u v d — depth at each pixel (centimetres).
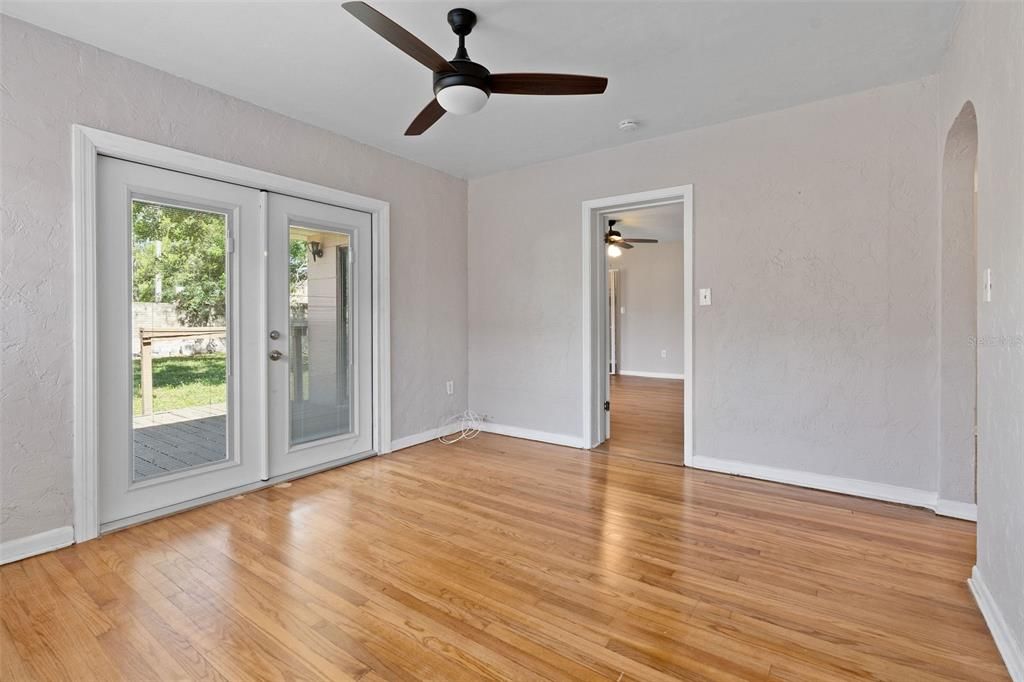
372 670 146
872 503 277
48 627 166
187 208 274
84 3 203
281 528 246
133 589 189
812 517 258
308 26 221
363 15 168
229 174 285
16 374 214
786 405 309
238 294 296
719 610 176
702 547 225
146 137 252
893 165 275
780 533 239
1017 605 143
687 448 346
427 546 226
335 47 238
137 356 256
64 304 226
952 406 257
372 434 379
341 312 356
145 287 259
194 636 161
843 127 288
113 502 246
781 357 310
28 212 216
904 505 274
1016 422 146
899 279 275
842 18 215
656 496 290
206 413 283
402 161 396
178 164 264
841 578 197
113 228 246
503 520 256
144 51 240
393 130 341
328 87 278
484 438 432
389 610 176
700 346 339
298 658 151
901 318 275
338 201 345
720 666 148
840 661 149
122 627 166
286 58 248
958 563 209
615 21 217
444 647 157
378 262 376
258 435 307
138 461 256
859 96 283
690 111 310
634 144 364
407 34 180
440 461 362
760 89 281
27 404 217
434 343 429
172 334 269
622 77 267
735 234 324
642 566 208
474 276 459
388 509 271
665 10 210
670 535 237
